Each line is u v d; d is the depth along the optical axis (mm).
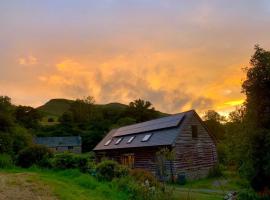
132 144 35969
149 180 16594
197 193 19484
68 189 14000
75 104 108938
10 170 19188
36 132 84562
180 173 30047
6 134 26047
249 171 14289
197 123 33500
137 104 92250
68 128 87875
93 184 15711
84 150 76438
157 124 35875
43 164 21109
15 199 11359
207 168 32875
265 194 13820
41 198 11797
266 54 14953
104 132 78750
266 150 13883
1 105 29969
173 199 14641
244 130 14656
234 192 16188
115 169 17812
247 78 15250
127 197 14141
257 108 14742
